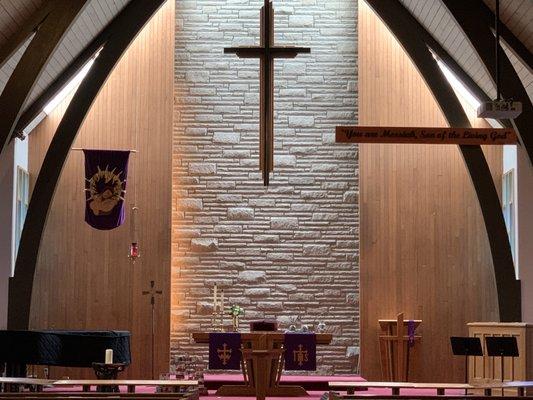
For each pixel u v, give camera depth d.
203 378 17.62
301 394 15.62
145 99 19.20
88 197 17.44
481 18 15.62
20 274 17.30
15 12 14.81
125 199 19.00
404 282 18.92
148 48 19.28
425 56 17.59
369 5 17.78
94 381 12.80
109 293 18.75
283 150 19.48
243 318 19.16
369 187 19.11
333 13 19.77
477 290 18.88
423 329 18.81
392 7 17.69
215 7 19.75
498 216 17.42
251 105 19.59
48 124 19.36
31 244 17.31
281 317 19.19
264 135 14.67
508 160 18.95
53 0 15.23
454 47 17.75
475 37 15.65
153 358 18.62
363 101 19.25
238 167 19.48
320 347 19.09
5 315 17.64
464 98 19.72
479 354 14.99
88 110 17.44
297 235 19.34
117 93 19.19
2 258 17.72
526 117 15.84
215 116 19.58
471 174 17.48
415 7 17.47
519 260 17.83
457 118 17.50
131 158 19.08
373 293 18.89
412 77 19.30
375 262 18.98
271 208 19.41
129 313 18.73
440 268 18.94
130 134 19.11
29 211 17.33
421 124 19.19
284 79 19.61
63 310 18.69
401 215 19.06
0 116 15.07
